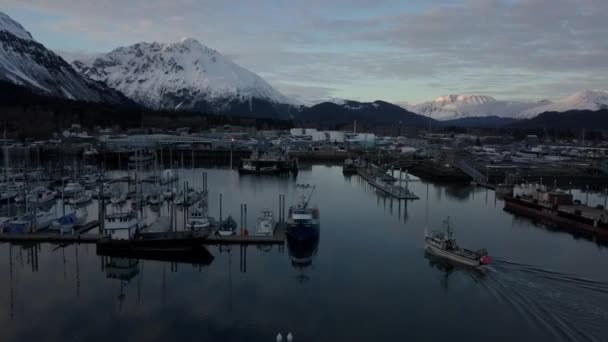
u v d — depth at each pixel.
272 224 101.69
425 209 132.75
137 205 121.06
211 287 70.44
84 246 91.06
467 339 54.81
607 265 79.81
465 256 78.81
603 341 52.78
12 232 96.50
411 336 55.66
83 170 198.50
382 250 89.06
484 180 190.50
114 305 64.44
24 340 55.16
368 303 64.75
